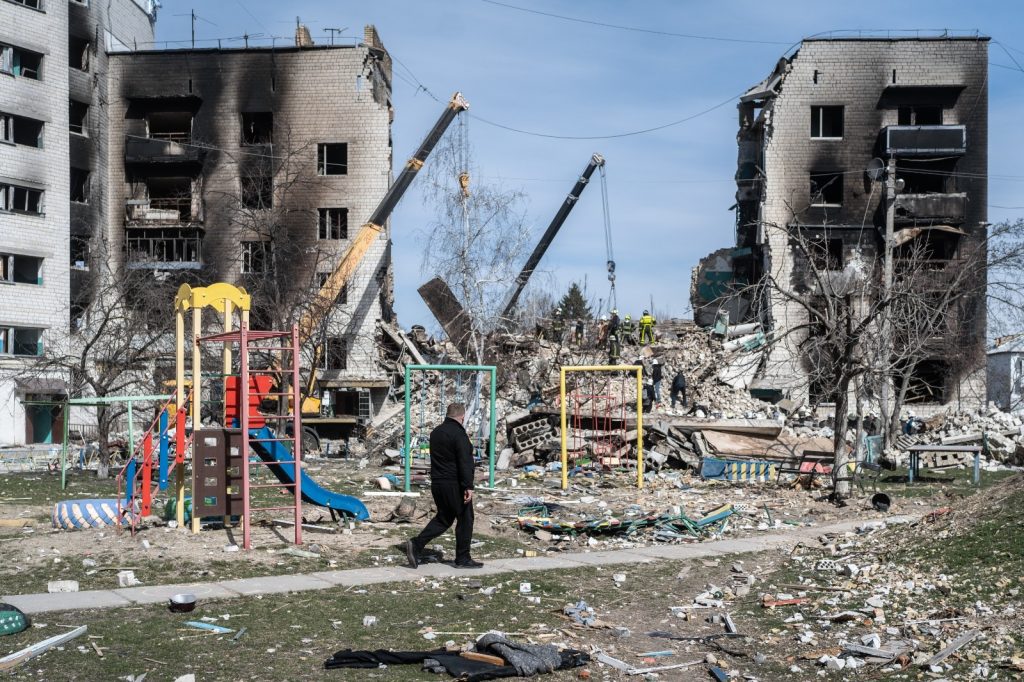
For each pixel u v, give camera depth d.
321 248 50.91
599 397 33.22
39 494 21.41
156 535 14.08
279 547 13.59
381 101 53.91
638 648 9.16
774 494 22.38
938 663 8.20
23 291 46.53
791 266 49.53
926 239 49.41
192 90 52.41
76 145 50.59
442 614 10.13
